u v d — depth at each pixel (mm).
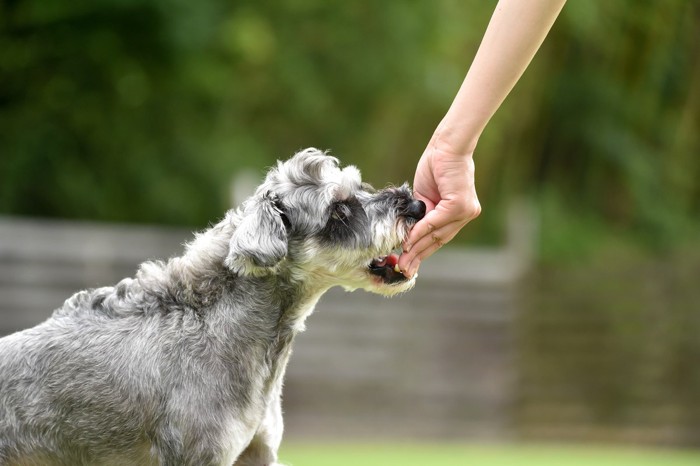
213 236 6090
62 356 5828
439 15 19703
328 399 14688
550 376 15688
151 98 18797
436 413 15062
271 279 5945
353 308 14852
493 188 24312
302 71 19469
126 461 5836
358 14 19375
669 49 25953
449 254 15430
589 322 15859
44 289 13266
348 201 6273
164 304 5922
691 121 27141
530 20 5250
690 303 16109
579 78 25859
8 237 13211
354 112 20672
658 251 24359
